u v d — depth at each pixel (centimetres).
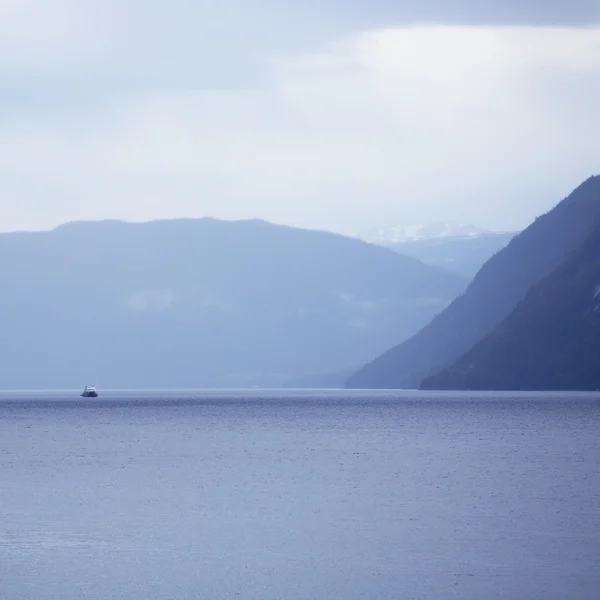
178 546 7200
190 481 11144
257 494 9950
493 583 5978
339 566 6506
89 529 7894
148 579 6209
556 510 8694
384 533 7638
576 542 7194
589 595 5684
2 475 11969
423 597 5712
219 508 8988
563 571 6266
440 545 7131
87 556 6862
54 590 5956
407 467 12619
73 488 10525
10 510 8931
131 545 7238
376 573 6288
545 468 12294
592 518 8250
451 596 5716
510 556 6719
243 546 7188
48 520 8331
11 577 6259
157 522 8219
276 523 8156
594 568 6338
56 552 7000
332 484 10769
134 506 9150
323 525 8031
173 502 9400
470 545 7119
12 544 7275
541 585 5916
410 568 6406
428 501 9331
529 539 7319
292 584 6056
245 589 5962
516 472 11831
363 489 10288
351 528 7875
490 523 8025
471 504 9100
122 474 11981
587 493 9794
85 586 6047
